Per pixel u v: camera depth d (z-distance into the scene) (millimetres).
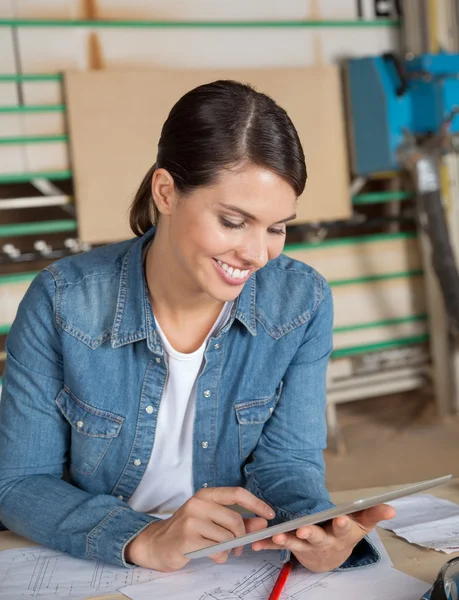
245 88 1104
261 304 1358
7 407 1328
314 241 3689
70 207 3301
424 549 1163
